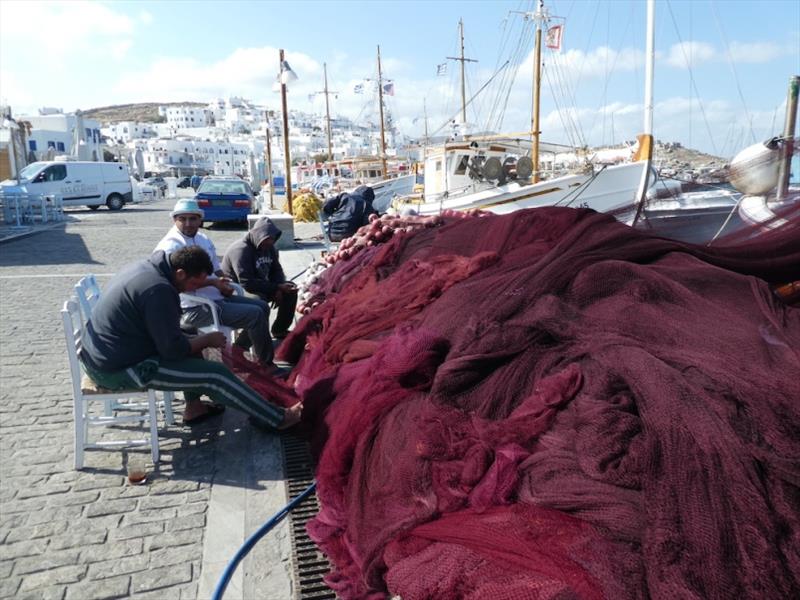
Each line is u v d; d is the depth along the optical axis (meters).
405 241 6.70
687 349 3.39
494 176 17.25
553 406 3.25
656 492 2.58
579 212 5.47
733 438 2.65
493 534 2.71
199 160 151.12
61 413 5.34
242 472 4.35
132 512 3.85
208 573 3.29
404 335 4.01
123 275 4.32
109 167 30.95
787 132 5.52
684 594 2.22
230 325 6.05
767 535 2.34
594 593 2.35
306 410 4.77
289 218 15.90
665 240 4.71
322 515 3.60
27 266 13.02
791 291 4.73
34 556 3.40
